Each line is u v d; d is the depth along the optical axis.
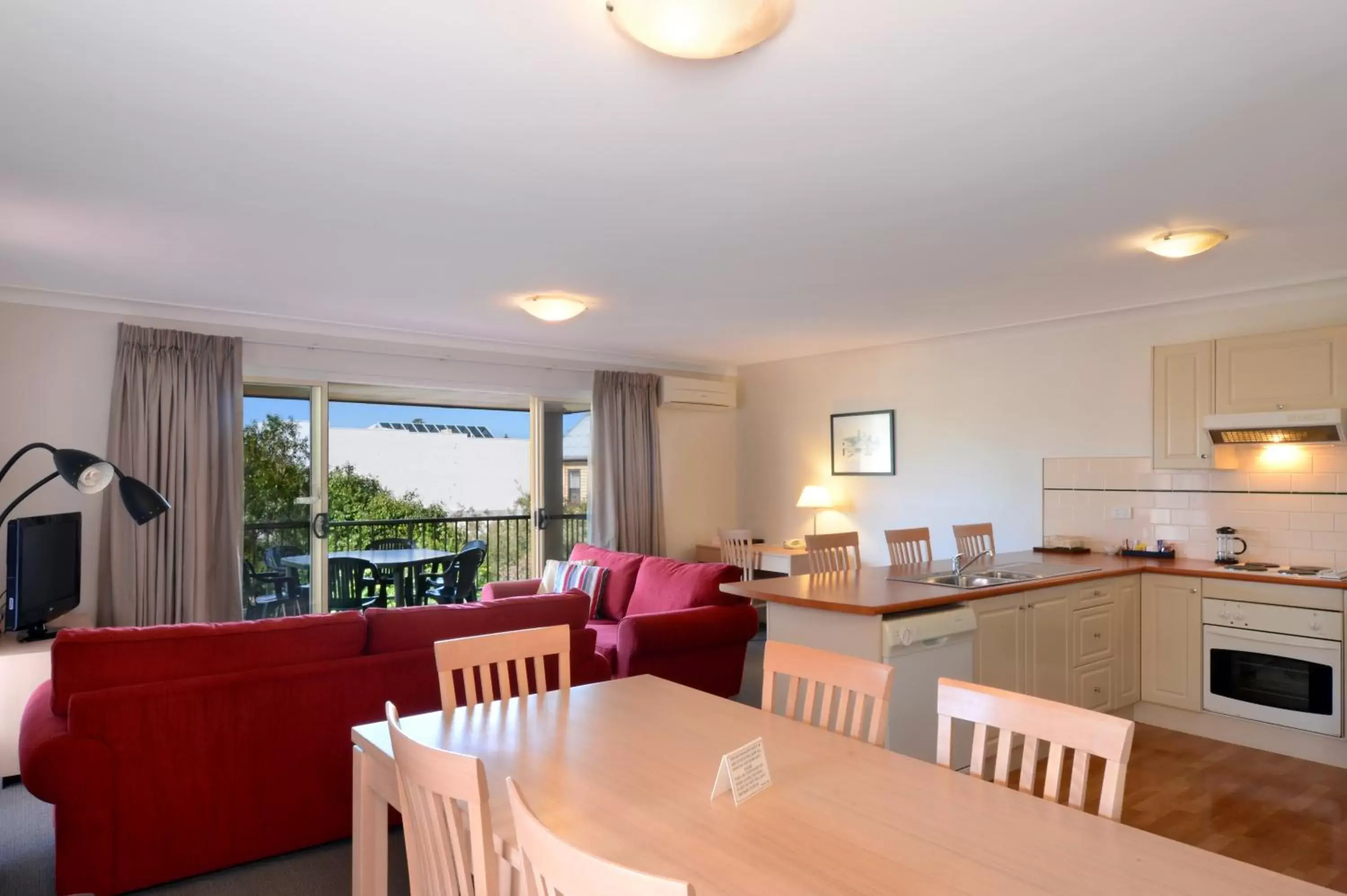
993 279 4.11
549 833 0.99
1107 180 2.71
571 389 6.59
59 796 2.43
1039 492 5.35
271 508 5.25
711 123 2.25
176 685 2.59
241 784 2.70
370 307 4.80
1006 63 1.93
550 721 2.01
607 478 6.57
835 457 6.68
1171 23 1.75
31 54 1.86
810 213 3.04
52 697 2.57
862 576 4.01
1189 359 4.42
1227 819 3.19
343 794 2.88
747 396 7.55
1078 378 5.15
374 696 2.91
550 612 3.34
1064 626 3.93
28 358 4.35
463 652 2.16
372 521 7.43
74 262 3.74
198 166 2.55
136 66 1.92
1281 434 4.08
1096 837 1.36
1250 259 3.72
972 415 5.74
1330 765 3.76
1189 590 4.23
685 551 7.26
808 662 2.03
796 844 1.34
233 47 1.84
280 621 2.81
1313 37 1.81
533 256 3.65
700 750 1.79
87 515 4.48
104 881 2.49
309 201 2.89
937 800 1.52
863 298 4.57
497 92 2.06
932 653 3.29
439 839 1.30
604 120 2.23
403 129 2.28
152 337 4.63
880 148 2.43
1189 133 2.33
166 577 4.61
